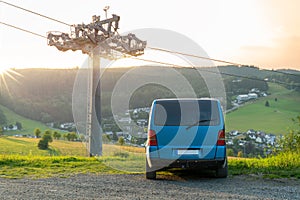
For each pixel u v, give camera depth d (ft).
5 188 25.21
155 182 28.25
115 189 25.09
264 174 31.94
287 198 22.36
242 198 22.25
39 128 166.61
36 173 32.30
